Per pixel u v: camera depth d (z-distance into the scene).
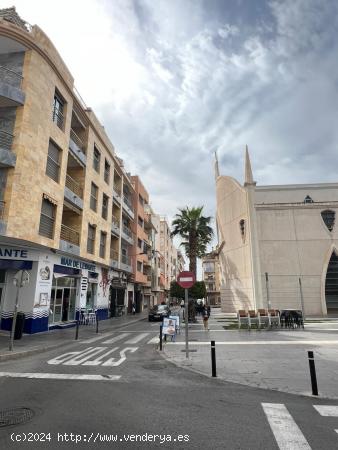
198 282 36.16
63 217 21.75
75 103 20.84
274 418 4.69
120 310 32.03
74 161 21.20
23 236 14.23
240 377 7.25
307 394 5.95
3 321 15.55
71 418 4.62
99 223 24.98
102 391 6.07
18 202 14.11
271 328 18.97
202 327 20.27
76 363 8.96
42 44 16.94
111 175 28.75
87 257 22.19
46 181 16.36
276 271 32.19
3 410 4.96
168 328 13.66
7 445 3.74
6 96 14.41
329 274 31.97
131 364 8.83
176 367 8.42
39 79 16.06
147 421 4.54
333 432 4.19
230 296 37.91
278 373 7.63
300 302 31.31
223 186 41.66
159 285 59.50
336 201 35.25
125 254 36.34
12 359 9.73
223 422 4.52
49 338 13.98
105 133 27.03
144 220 44.19
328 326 20.38
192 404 5.33
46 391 6.04
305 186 37.19
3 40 15.40
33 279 15.96
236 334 16.14
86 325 21.17
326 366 8.39
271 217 33.56
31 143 15.12
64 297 19.94
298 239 32.81
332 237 32.59
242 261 35.19
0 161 13.78
